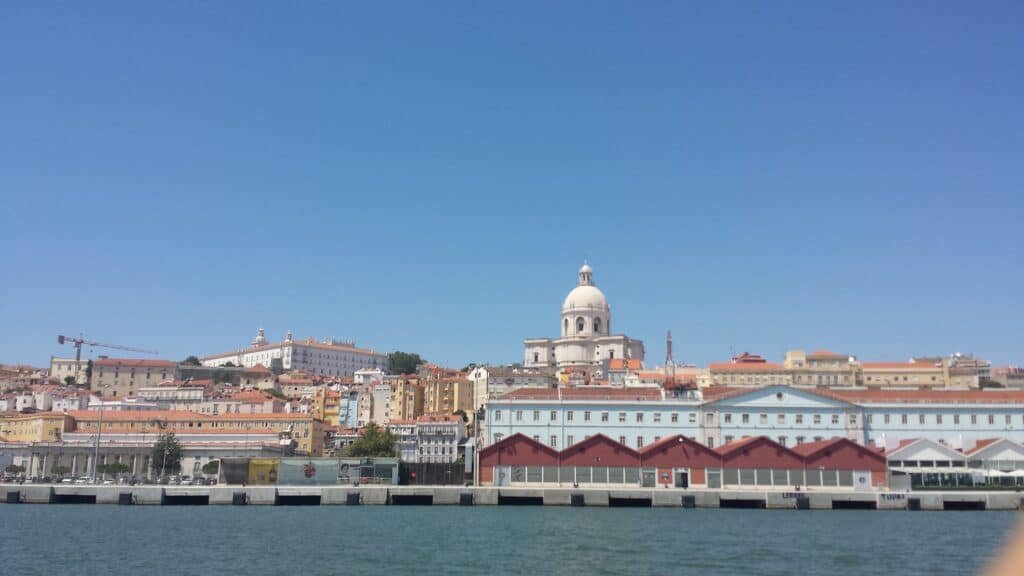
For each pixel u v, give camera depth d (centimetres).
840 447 13950
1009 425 15975
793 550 7362
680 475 13938
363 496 13112
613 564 6569
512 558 6875
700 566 6494
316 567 6456
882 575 6128
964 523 9994
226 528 9219
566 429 15950
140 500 13212
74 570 6344
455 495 13088
